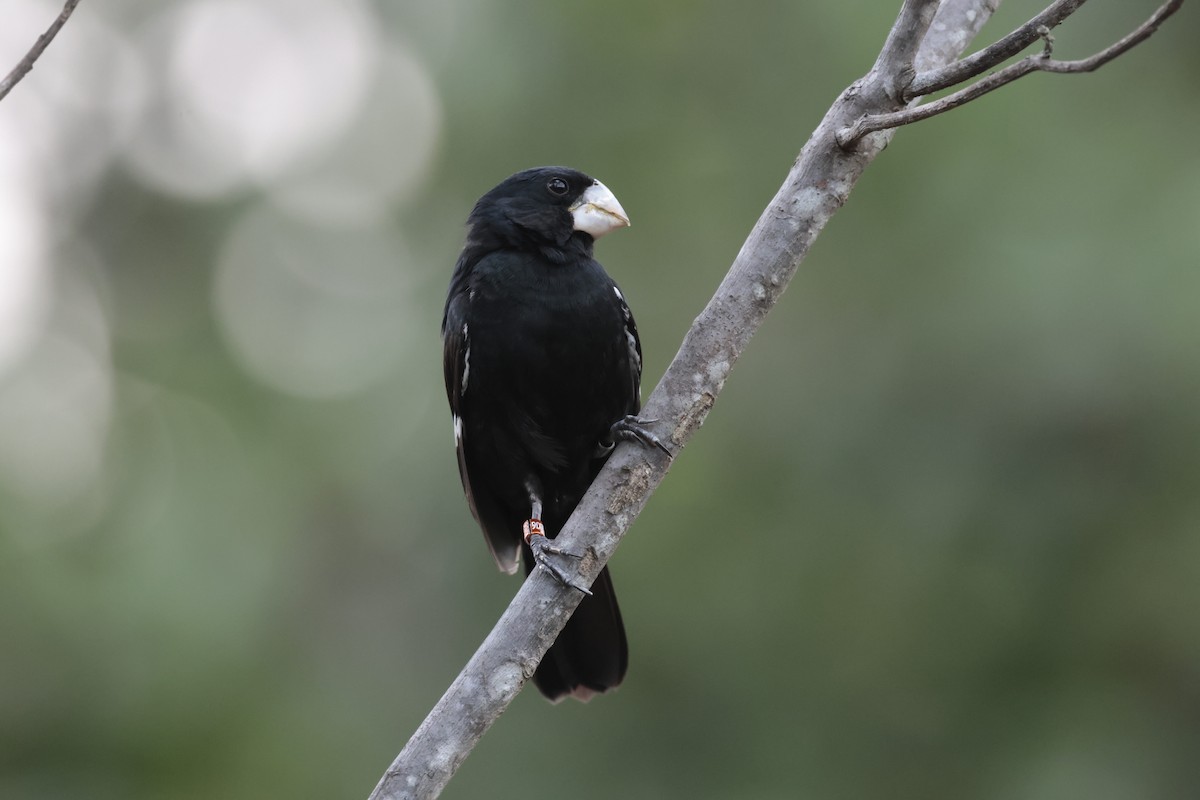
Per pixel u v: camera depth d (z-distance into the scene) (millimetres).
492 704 5629
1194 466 10836
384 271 16906
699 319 5980
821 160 5930
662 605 12242
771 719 12195
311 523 16359
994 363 11211
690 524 12328
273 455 16641
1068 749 11250
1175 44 12023
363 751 14438
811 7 13266
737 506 12266
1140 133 11633
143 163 19062
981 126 11930
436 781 5504
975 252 11594
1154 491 11023
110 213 18969
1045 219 11391
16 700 13125
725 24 13820
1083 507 11133
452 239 14984
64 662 13266
